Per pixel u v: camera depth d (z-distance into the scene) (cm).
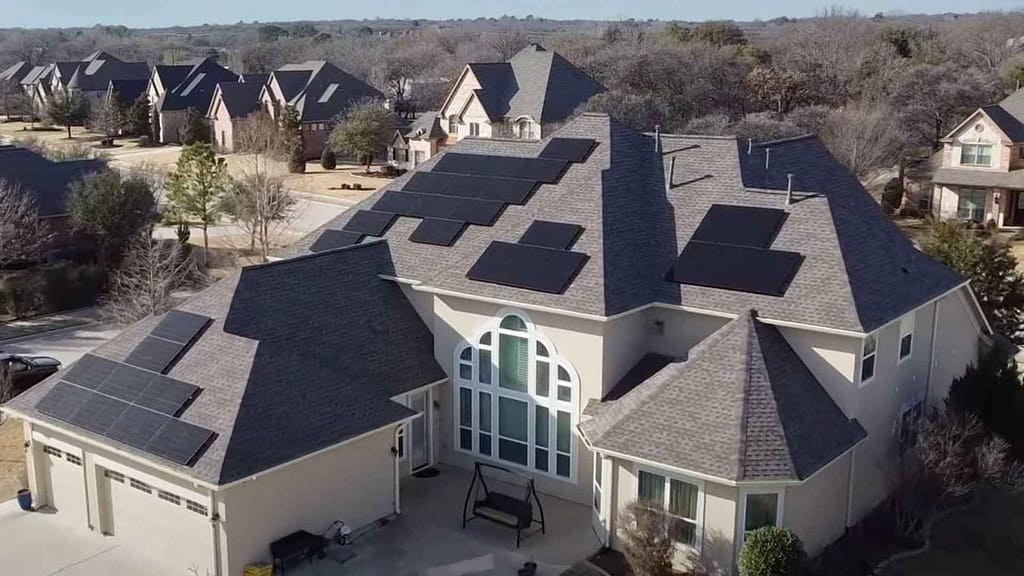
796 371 2536
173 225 6869
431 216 3328
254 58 18625
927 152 8075
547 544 2580
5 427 3478
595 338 2708
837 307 2533
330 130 10056
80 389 2703
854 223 3006
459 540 2600
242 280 2889
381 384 2869
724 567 2320
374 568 2455
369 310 3070
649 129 7856
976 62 11625
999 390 2891
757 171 3131
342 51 18912
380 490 2691
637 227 2989
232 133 10669
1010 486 2720
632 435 2414
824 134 7425
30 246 5431
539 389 2858
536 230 3028
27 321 5094
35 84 14875
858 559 2488
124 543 2598
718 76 9400
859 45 12256
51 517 2753
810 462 2311
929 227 5116
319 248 3422
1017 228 6288
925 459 2561
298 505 2466
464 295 2906
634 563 2338
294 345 2814
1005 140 6284
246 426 2375
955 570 2456
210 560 2381
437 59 15738
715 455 2281
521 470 2945
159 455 2367
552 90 8438
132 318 4231
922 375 3008
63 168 6156
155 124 11844
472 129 8644
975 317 3322
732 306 2659
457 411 3061
